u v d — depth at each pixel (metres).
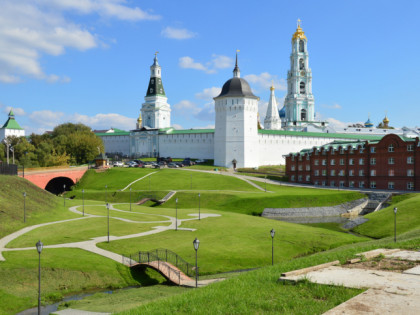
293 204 80.81
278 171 136.62
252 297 15.86
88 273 33.72
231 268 37.59
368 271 18.19
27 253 37.22
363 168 97.94
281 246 44.97
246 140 141.88
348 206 81.62
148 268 36.66
